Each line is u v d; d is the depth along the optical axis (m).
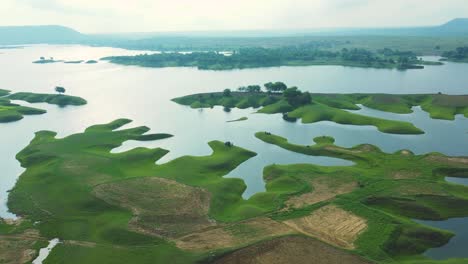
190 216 73.62
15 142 128.62
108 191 84.19
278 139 122.69
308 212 73.50
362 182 85.75
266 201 79.62
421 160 99.62
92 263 58.53
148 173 95.44
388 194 79.25
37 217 74.12
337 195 80.12
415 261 57.78
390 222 68.44
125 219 72.19
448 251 62.06
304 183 86.81
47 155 109.06
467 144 114.88
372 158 102.19
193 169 97.75
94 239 65.94
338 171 92.88
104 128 141.00
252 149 116.50
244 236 66.06
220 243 63.91
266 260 58.50
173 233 67.50
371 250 60.78
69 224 70.94
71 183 88.44
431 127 133.88
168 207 76.81
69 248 62.81
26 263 59.16
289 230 67.38
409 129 127.88
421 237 64.56
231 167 101.12
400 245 62.62
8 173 99.50
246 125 145.38
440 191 80.31
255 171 98.81
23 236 67.19
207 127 143.62
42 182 90.25
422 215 72.62
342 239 64.06
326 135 128.12
